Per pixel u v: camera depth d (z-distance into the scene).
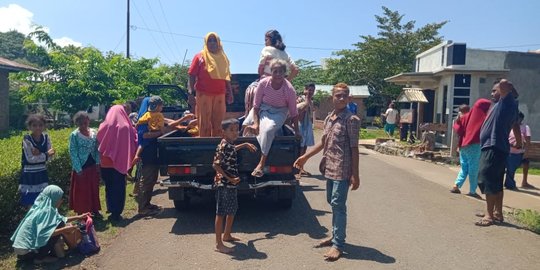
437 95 17.41
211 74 6.69
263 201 7.59
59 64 17.08
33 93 17.17
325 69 43.59
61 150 7.86
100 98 17.02
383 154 15.30
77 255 5.21
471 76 15.01
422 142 14.20
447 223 6.40
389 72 34.78
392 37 35.31
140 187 6.91
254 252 5.19
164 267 4.80
